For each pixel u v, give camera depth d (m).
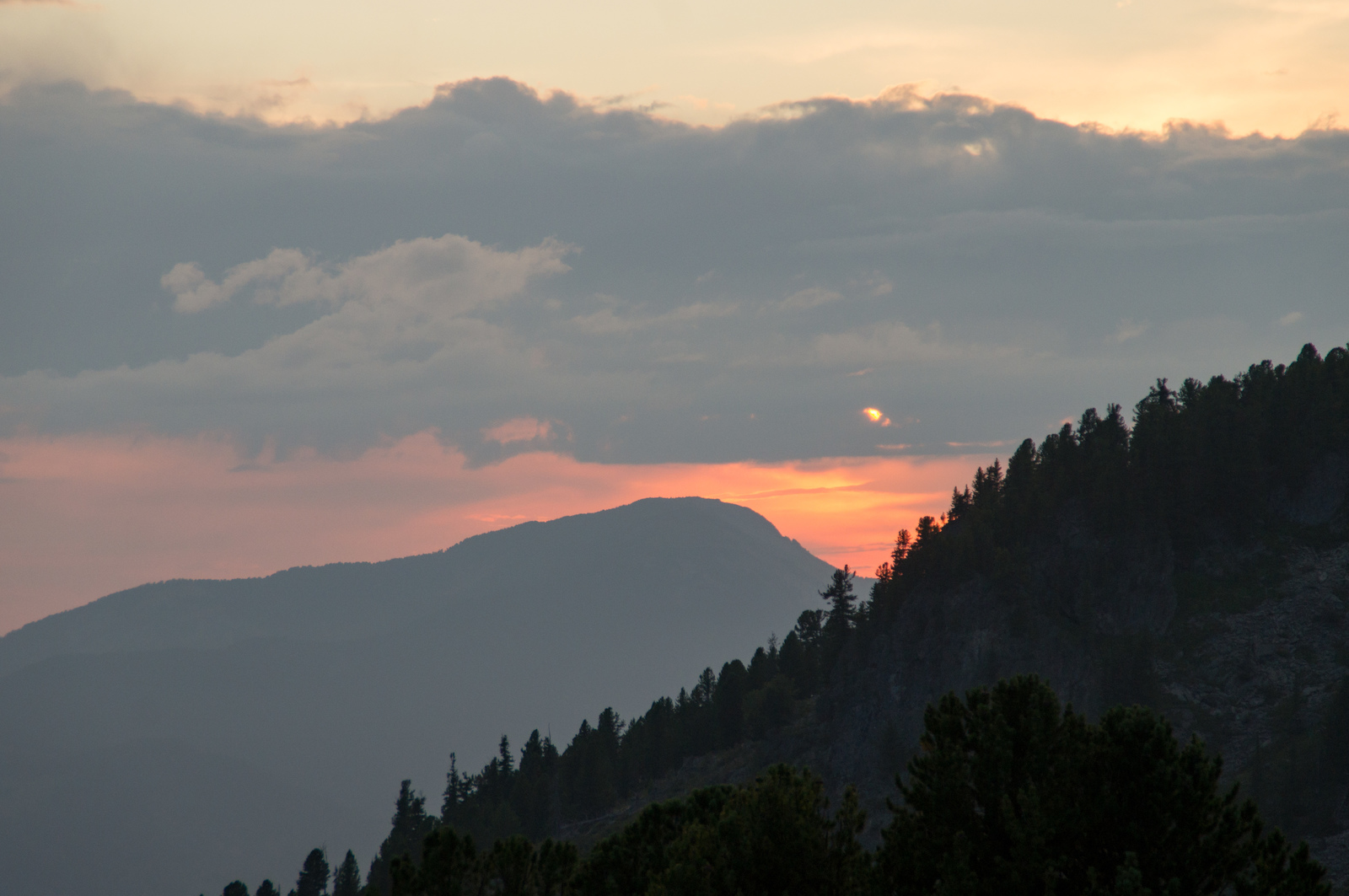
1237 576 162.38
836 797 166.62
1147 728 34.41
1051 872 32.50
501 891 45.31
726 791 47.16
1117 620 164.62
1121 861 33.31
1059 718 36.41
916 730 166.88
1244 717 140.88
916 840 35.97
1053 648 163.38
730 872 38.47
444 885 43.88
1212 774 34.41
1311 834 112.69
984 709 37.19
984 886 33.59
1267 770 124.62
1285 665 145.88
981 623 171.38
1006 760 35.12
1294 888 32.91
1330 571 157.50
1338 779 116.69
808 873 38.31
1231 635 153.12
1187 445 173.12
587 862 46.00
